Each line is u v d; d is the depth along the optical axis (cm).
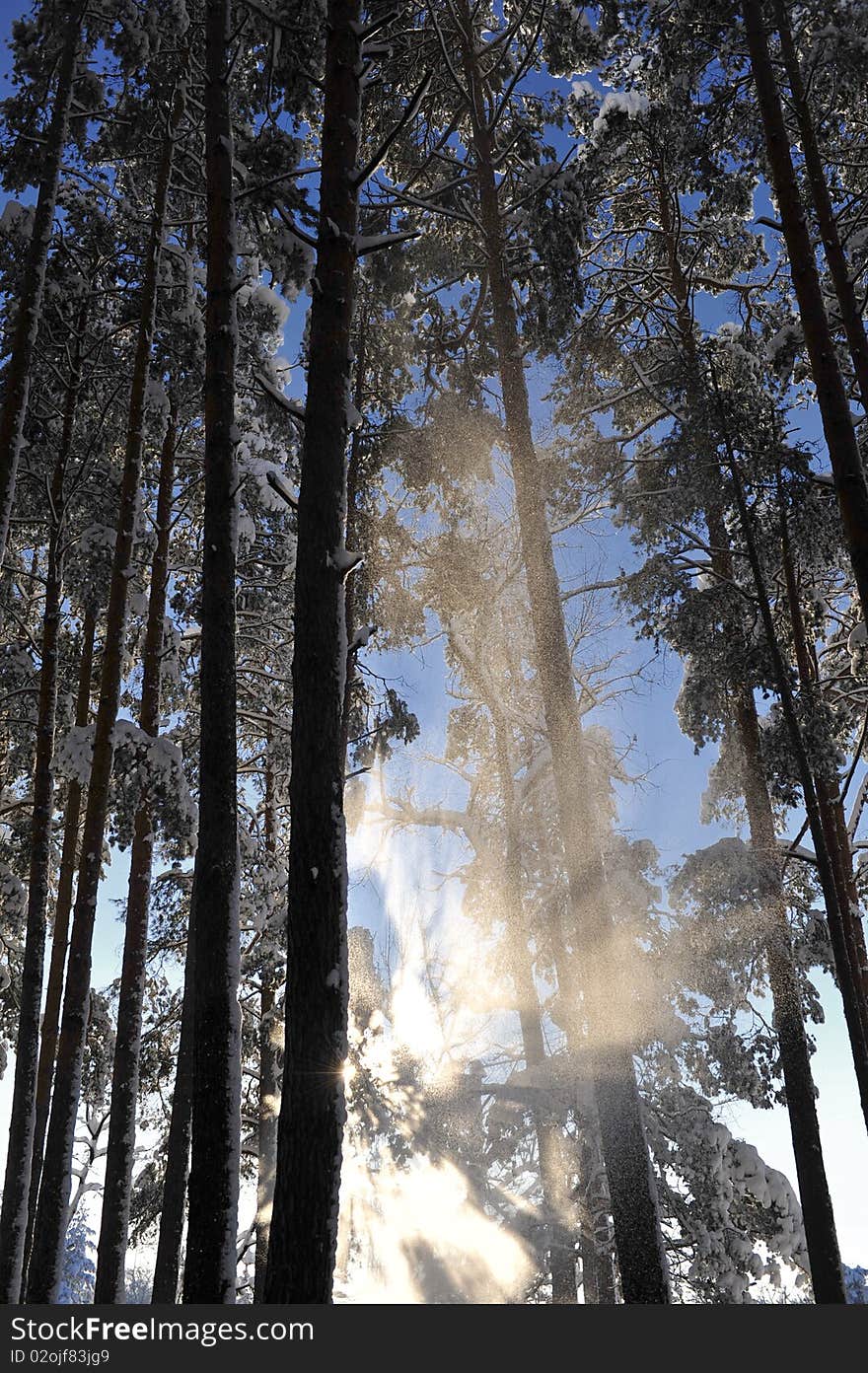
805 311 1330
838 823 1997
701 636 1645
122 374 1670
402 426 1669
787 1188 1741
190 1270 752
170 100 1570
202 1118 782
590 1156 1572
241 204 1129
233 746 873
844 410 1284
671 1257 1694
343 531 820
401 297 1672
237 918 836
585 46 1596
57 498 1664
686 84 1641
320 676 772
